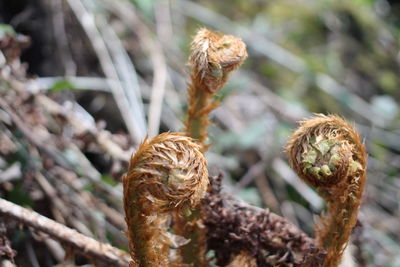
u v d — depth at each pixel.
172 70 0.77
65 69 0.69
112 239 0.52
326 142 0.37
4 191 0.51
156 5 0.86
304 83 0.86
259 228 0.44
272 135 0.73
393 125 0.83
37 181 0.52
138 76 0.75
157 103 0.64
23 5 0.69
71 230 0.44
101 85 0.68
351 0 1.02
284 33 0.94
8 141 0.53
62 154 0.54
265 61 0.88
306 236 0.45
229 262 0.45
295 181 0.67
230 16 0.95
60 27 0.70
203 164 0.35
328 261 0.40
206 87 0.40
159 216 0.37
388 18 1.05
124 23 0.80
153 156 0.35
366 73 0.94
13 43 0.54
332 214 0.40
